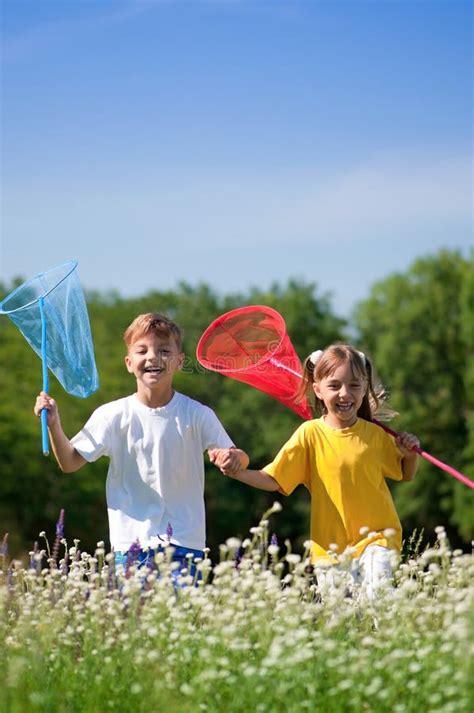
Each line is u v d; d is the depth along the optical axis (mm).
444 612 5906
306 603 5809
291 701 4746
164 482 7297
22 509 44188
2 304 7828
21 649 5320
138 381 7477
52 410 7223
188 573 6082
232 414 53594
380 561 6750
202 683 4793
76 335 7828
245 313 8203
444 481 47250
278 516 50969
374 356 52281
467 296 48719
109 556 6273
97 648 5316
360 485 7215
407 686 4926
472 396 47844
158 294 61938
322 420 7477
